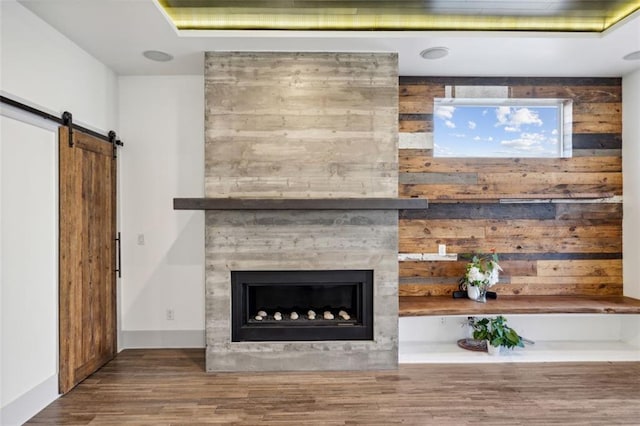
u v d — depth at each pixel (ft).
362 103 11.14
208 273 10.98
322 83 11.14
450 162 13.05
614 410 8.76
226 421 8.34
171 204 12.75
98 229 11.29
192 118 12.77
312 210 11.00
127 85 12.71
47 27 9.23
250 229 11.00
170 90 12.75
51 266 9.36
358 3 9.52
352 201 10.43
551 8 9.70
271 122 11.09
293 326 11.12
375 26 10.41
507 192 13.10
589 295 13.12
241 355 11.00
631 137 12.80
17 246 8.32
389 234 11.11
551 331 12.99
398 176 12.07
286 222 11.03
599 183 13.20
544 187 13.15
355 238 11.09
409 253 13.08
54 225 9.46
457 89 13.05
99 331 11.27
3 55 7.90
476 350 12.15
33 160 8.79
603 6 9.54
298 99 11.10
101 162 11.48
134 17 9.04
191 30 10.05
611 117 13.21
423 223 13.11
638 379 10.36
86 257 10.64
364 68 11.15
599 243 13.24
